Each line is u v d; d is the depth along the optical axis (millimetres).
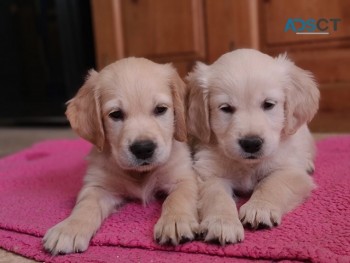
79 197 498
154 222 455
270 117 484
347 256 352
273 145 472
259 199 438
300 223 424
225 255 378
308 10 866
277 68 500
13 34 1307
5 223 470
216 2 923
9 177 663
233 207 431
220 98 488
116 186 512
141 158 459
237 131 469
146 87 476
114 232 433
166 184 518
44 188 603
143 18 986
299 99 512
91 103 499
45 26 1282
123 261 378
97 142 496
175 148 524
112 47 1023
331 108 895
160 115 486
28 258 409
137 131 461
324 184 530
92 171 518
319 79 889
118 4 1001
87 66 1222
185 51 967
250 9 903
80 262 383
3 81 1348
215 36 938
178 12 955
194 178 515
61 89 1299
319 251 357
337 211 448
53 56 1292
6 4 1300
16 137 1159
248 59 500
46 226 455
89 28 1207
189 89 530
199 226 405
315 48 879
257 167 512
